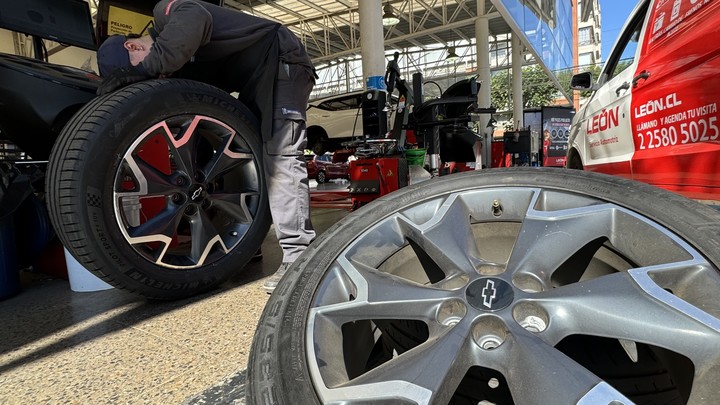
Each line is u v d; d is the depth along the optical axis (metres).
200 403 1.28
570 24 26.31
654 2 3.09
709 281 0.93
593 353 1.11
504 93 35.91
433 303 1.07
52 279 2.86
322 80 38.28
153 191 2.01
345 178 13.66
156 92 1.99
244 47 2.25
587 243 1.16
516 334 0.93
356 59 32.31
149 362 1.56
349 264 1.24
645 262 1.07
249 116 2.38
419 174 4.25
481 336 0.96
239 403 1.27
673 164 2.60
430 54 34.75
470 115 4.92
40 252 2.72
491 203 1.38
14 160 3.06
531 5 13.27
